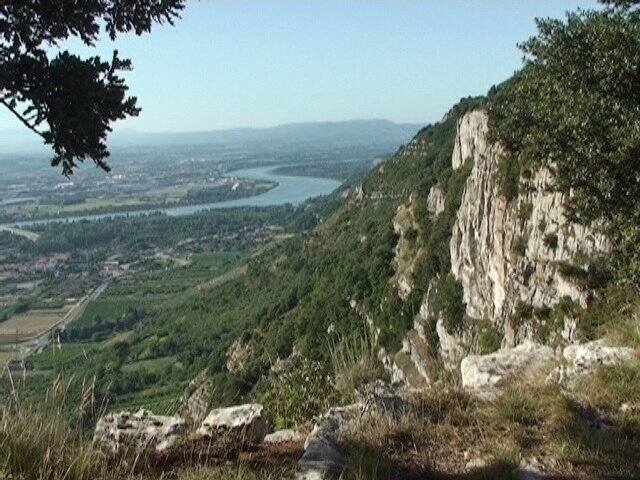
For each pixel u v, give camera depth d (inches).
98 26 173.0
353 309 1983.3
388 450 167.9
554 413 188.2
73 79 161.6
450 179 1937.7
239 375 1312.7
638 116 354.3
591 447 166.7
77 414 167.8
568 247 847.1
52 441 152.9
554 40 397.1
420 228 2017.7
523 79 448.8
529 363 240.5
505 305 1049.5
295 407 240.2
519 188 1037.2
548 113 403.5
